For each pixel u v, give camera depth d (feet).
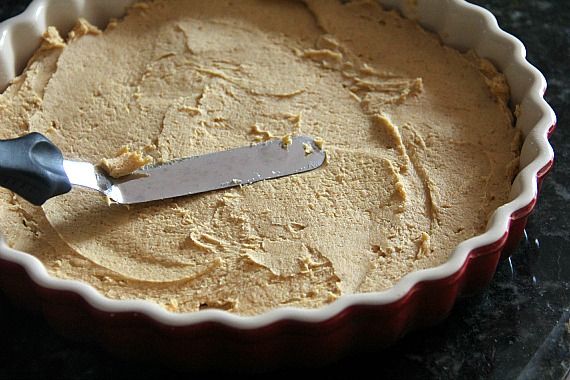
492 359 1.68
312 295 1.65
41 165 1.63
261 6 2.07
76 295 1.56
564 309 1.74
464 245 1.61
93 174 1.75
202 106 1.90
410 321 1.64
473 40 1.97
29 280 1.60
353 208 1.75
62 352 1.68
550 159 1.72
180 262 1.69
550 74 2.11
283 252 1.69
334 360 1.64
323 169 1.80
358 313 1.56
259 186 1.77
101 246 1.70
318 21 2.04
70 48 1.98
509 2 2.26
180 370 1.64
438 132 1.86
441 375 1.66
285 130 1.87
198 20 2.04
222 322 1.54
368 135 1.86
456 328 1.71
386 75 1.95
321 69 1.97
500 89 1.89
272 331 1.54
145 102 1.91
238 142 1.85
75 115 1.90
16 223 1.73
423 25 2.02
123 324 1.56
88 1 2.00
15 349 1.68
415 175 1.80
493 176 1.79
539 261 1.80
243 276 1.67
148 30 2.03
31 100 1.91
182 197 1.76
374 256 1.69
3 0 2.23
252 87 1.93
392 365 1.67
